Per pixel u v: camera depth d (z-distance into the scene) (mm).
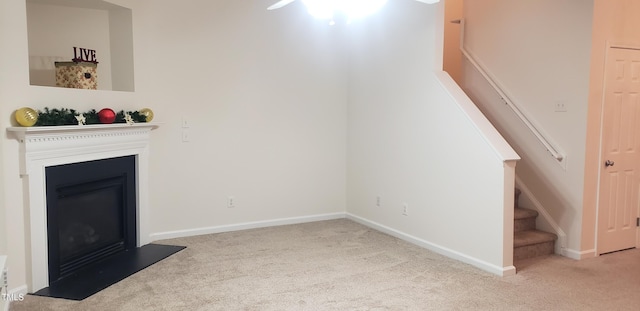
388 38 5312
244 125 5480
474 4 5453
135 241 4812
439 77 4633
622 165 4676
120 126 4289
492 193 4082
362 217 5934
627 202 4770
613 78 4500
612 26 4426
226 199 5449
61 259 3895
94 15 4688
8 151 3385
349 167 6152
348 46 6039
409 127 5051
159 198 5043
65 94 3883
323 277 3984
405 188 5152
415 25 4891
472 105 4414
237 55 5363
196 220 5289
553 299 3520
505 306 3393
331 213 6188
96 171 4215
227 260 4422
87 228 4211
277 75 5633
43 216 3645
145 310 3295
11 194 3420
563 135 4582
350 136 6098
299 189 5926
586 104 4359
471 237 4324
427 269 4195
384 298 3537
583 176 4434
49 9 4465
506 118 5145
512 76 5059
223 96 5316
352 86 6008
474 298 3537
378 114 5547
